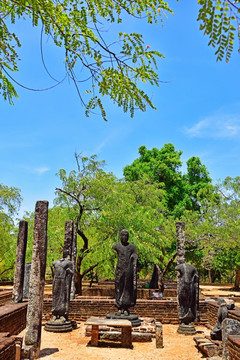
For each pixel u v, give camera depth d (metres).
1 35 3.95
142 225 18.14
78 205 18.47
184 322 10.98
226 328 6.11
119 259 11.61
